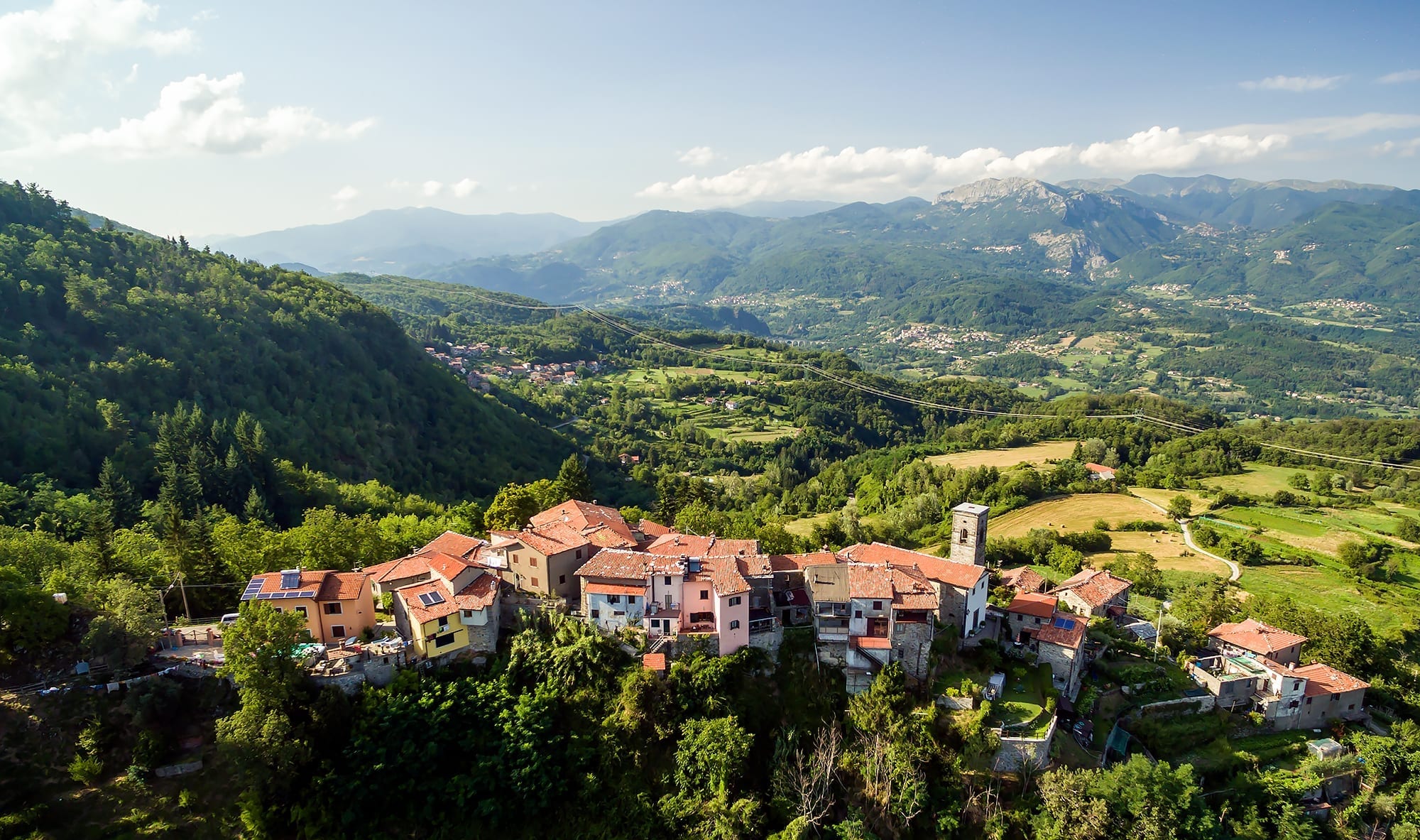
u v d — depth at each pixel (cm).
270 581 8031
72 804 6203
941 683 8169
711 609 8481
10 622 6906
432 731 7144
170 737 6750
